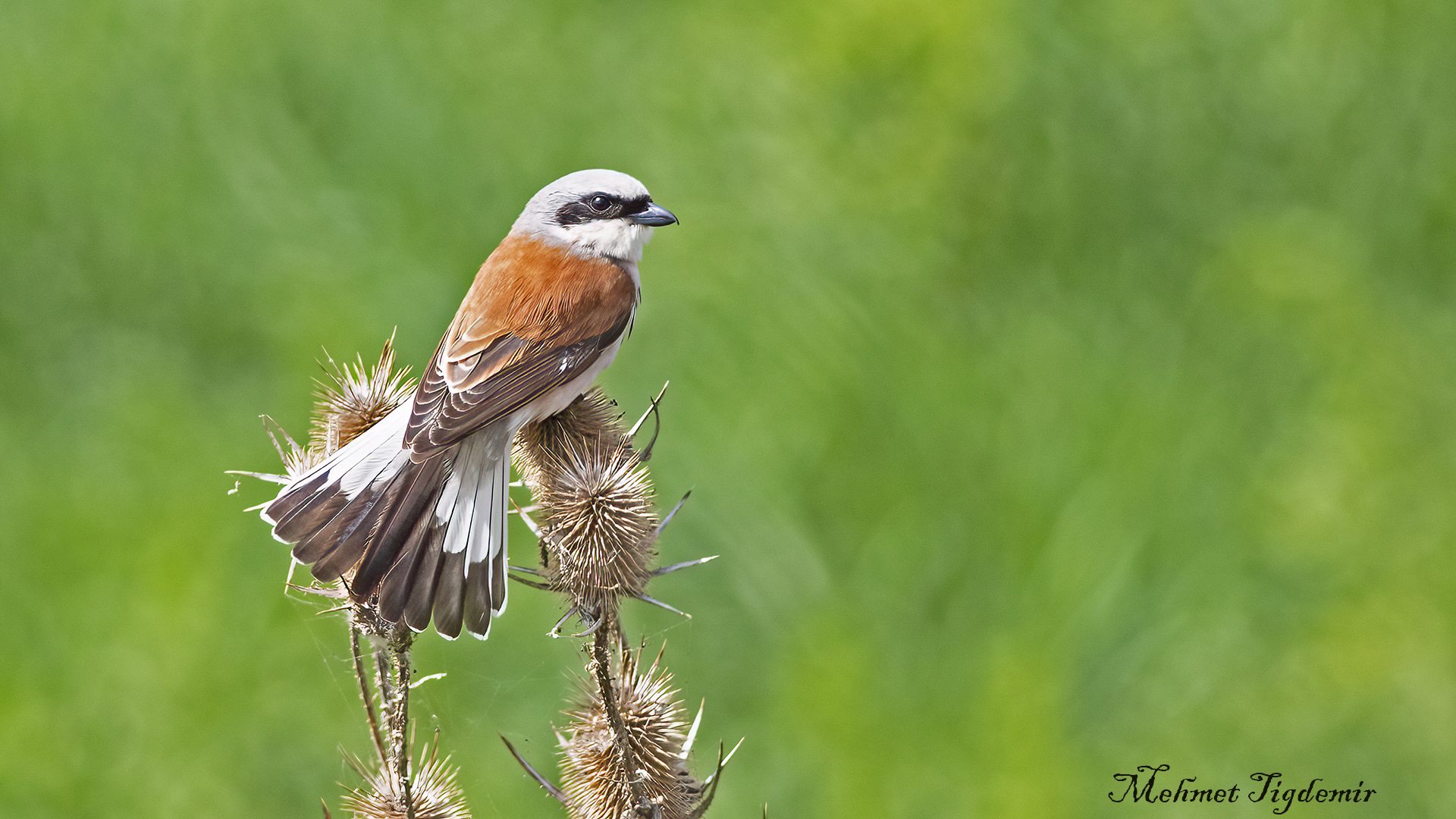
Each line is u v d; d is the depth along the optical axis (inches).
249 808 408.5
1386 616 470.3
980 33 583.5
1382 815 437.7
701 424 490.9
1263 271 557.6
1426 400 533.6
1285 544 490.3
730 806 410.3
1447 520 495.8
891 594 463.8
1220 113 621.6
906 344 527.8
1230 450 510.0
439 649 418.6
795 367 510.6
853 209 562.9
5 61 596.1
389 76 574.6
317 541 251.4
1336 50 630.5
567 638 238.7
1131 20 616.7
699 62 599.2
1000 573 467.8
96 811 404.5
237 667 423.5
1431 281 588.4
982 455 494.9
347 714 422.9
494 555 266.4
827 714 420.8
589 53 613.3
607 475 239.0
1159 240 602.5
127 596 435.8
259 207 554.6
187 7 601.6
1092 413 499.8
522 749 400.5
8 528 458.6
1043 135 595.5
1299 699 457.1
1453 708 456.4
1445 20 627.8
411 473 262.4
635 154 585.0
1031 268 583.5
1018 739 421.1
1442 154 610.2
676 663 444.8
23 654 426.9
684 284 531.5
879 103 585.3
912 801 414.0
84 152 578.6
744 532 466.9
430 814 234.1
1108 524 474.9
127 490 478.3
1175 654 455.5
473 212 553.6
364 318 494.9
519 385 278.5
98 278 558.9
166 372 529.7
